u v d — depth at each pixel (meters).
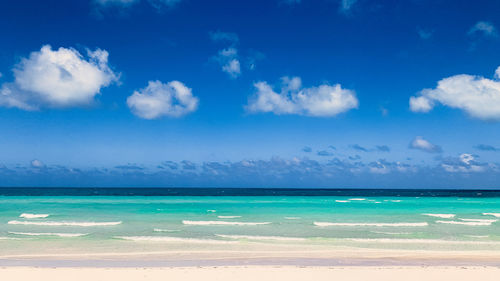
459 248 17.16
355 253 15.91
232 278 11.12
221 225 24.05
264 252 16.08
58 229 22.00
